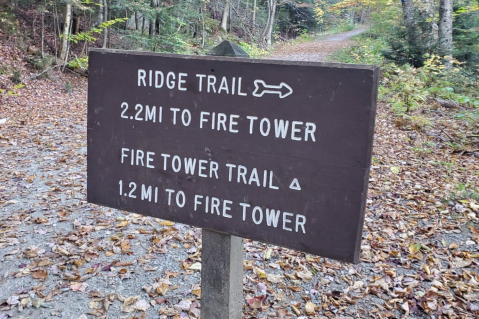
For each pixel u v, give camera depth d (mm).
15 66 12539
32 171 5984
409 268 3594
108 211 4695
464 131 7684
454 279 3393
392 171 5859
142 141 2039
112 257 3764
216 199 1894
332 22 42906
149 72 1975
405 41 13062
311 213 1696
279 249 3969
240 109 1789
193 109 1896
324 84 1612
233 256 2057
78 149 7117
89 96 2139
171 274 3502
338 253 1662
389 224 4387
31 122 9000
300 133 1679
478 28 13898
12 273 3488
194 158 1921
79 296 3227
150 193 2055
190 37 20281
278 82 1696
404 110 8789
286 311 3098
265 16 33594
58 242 3984
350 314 3051
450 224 4297
